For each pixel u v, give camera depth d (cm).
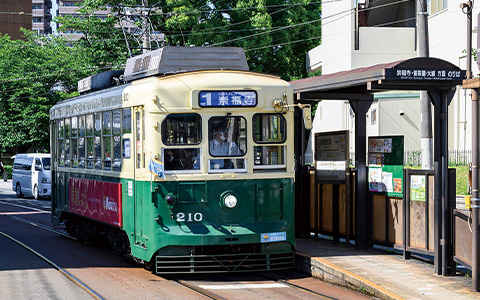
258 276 1134
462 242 991
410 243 1130
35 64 5053
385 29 2966
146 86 1103
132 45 3625
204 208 1083
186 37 3484
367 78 1042
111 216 1250
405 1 3152
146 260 1095
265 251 1109
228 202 1081
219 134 1095
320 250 1229
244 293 985
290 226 1125
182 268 1115
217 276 1134
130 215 1160
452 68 1002
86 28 3825
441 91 1020
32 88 5022
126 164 1177
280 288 1023
